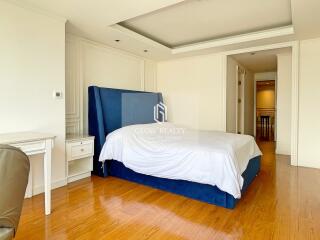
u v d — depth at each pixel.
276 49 4.17
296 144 3.87
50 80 2.71
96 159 3.39
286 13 3.02
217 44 4.00
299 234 1.78
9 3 2.31
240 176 2.25
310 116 3.74
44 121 2.66
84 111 3.62
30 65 2.51
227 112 4.63
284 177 3.25
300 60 3.76
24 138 1.99
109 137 3.28
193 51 4.39
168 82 5.25
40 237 1.75
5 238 1.02
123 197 2.57
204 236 1.77
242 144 2.79
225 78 4.48
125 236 1.77
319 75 3.63
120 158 3.08
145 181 2.97
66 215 2.12
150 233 1.82
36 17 2.54
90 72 3.70
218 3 2.73
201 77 4.77
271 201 2.42
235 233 1.81
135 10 2.56
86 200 2.47
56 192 2.70
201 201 2.45
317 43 3.61
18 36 2.40
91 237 1.75
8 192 1.01
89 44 3.66
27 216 2.08
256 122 7.84
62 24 2.81
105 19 2.82
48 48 2.68
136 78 4.69
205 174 2.28
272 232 1.81
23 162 1.07
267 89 8.34
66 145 2.92
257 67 6.29
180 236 1.77
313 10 2.54
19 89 2.42
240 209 2.24
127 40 3.69
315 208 2.24
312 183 2.99
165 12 3.00
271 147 5.77
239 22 3.34
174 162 2.50
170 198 2.54
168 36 4.00
